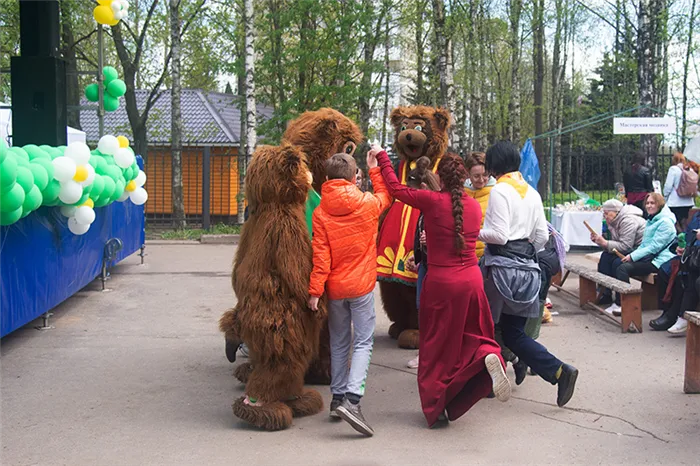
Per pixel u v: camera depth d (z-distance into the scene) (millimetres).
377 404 5328
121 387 5672
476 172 6480
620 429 4762
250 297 4656
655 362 6344
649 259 8320
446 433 4711
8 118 10562
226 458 4281
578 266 8969
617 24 30000
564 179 37719
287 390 4820
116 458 4273
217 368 6230
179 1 17969
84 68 25484
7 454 4324
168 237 16469
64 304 8844
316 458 4285
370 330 4828
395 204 6863
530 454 4344
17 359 6426
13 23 17141
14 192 5395
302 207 4879
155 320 8055
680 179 12781
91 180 7176
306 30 17781
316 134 5750
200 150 21328
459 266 4668
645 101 17703
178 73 17797
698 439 4582
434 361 4707
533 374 6012
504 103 31094
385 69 19578
